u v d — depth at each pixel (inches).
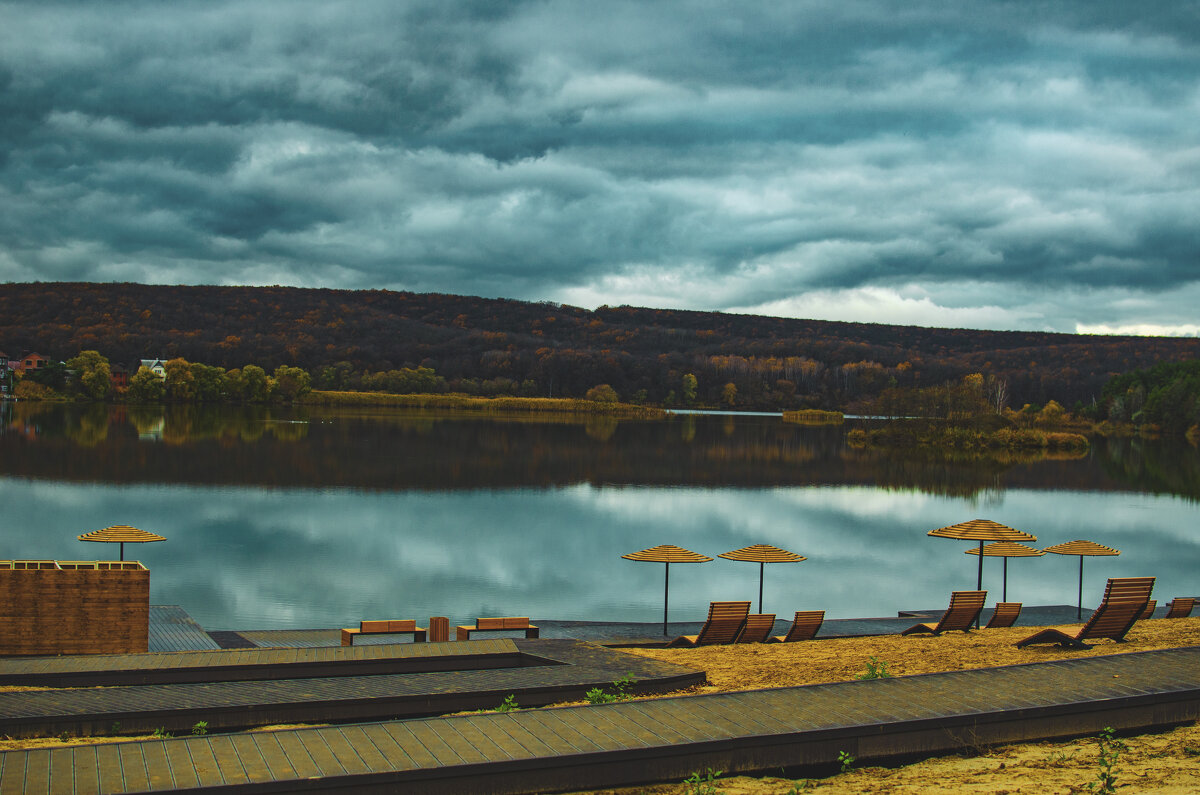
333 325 7716.5
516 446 2842.0
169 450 2401.6
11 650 598.2
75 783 240.7
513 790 261.9
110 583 613.9
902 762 296.0
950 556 1270.9
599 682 406.3
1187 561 1267.2
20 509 1437.0
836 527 1494.8
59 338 6825.8
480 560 1154.7
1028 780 269.3
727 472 2297.0
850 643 605.6
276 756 262.7
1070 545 906.1
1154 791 255.4
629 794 266.4
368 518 1440.7
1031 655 481.7
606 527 1429.6
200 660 465.1
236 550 1167.0
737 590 1040.2
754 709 311.4
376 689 390.6
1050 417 5012.3
